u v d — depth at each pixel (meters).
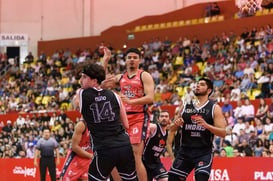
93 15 42.28
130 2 41.53
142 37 37.72
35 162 17.41
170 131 11.15
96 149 7.67
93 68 7.80
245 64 27.66
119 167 7.73
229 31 34.00
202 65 30.72
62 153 21.12
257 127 20.14
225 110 23.09
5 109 31.64
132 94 9.59
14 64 39.84
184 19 37.97
